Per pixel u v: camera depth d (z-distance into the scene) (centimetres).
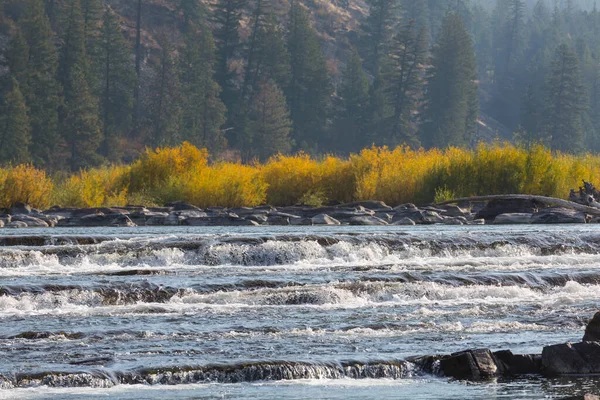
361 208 5481
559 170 6091
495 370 1664
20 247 3216
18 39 14150
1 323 2098
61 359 1670
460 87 18338
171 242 3259
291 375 1616
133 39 18638
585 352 1688
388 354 1750
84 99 13938
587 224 4825
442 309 2375
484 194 6125
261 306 2406
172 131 15212
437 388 1547
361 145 17612
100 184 6469
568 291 2755
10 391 1476
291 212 5522
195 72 16212
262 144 15912
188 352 1750
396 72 18325
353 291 2548
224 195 6162
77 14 15125
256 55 17812
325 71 17862
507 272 2866
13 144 12700
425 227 4622
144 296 2477
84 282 2533
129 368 1594
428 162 6525
